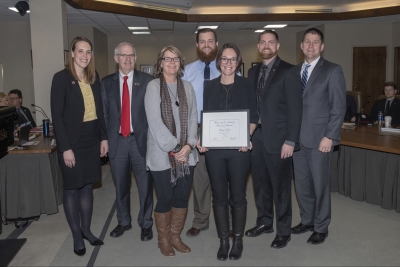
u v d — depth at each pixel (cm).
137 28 926
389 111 543
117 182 305
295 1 741
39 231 332
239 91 257
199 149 256
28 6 588
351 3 774
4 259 270
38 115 587
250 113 261
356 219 354
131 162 302
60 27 576
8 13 714
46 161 353
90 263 269
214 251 286
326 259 271
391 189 373
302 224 320
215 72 293
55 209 360
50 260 275
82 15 727
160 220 269
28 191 345
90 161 272
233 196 261
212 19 800
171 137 244
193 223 320
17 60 821
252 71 291
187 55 1085
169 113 248
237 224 265
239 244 269
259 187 308
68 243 305
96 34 927
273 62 274
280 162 268
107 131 297
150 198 308
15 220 343
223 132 251
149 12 725
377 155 387
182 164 251
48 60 579
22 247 298
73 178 264
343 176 430
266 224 313
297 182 311
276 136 263
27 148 356
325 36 931
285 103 263
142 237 306
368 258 273
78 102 259
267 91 264
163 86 250
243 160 254
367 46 941
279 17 806
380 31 937
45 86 583
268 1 736
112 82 294
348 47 939
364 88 955
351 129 476
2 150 253
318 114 279
